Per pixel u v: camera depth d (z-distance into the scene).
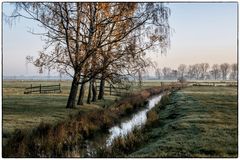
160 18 18.80
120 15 20.11
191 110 21.62
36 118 17.59
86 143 13.98
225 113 19.41
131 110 25.66
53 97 32.78
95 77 21.86
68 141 13.31
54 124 15.20
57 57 21.06
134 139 13.63
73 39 21.05
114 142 13.38
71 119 16.42
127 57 20.31
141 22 19.44
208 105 24.38
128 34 20.06
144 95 37.81
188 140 12.03
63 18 20.23
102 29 20.89
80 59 21.72
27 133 13.26
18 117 17.55
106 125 18.02
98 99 33.31
